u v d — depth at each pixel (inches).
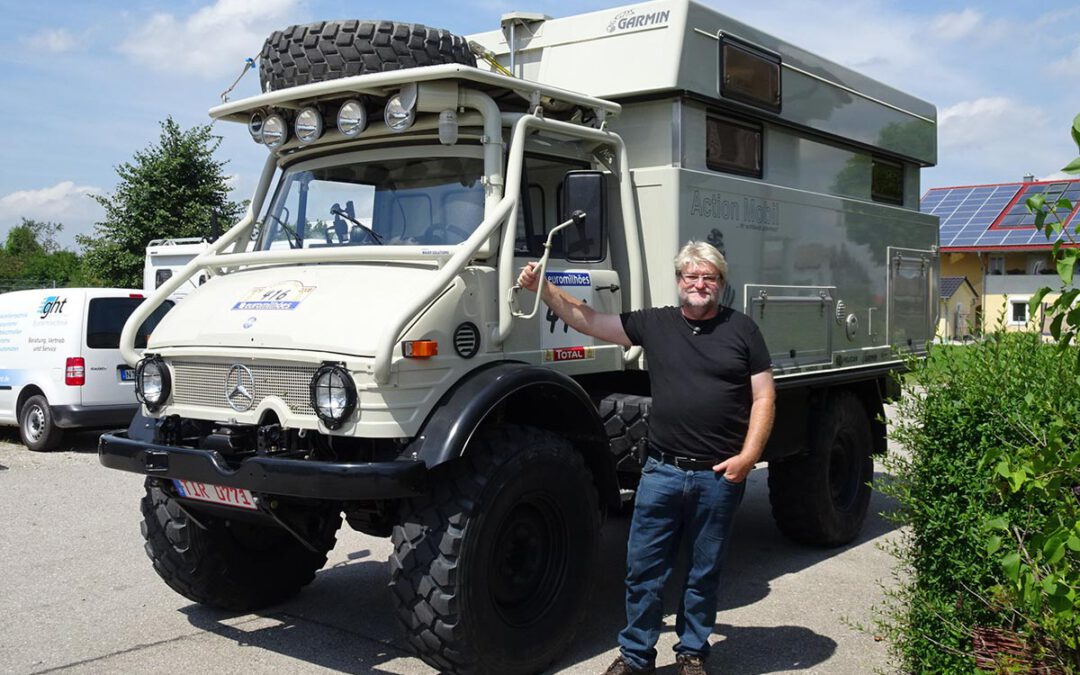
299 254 197.2
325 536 194.9
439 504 169.6
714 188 233.8
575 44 242.5
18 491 361.1
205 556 210.4
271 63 204.1
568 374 203.3
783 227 261.7
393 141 203.5
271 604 228.7
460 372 176.7
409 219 198.1
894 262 323.9
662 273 221.9
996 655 146.5
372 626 214.8
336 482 159.3
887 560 273.7
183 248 718.5
